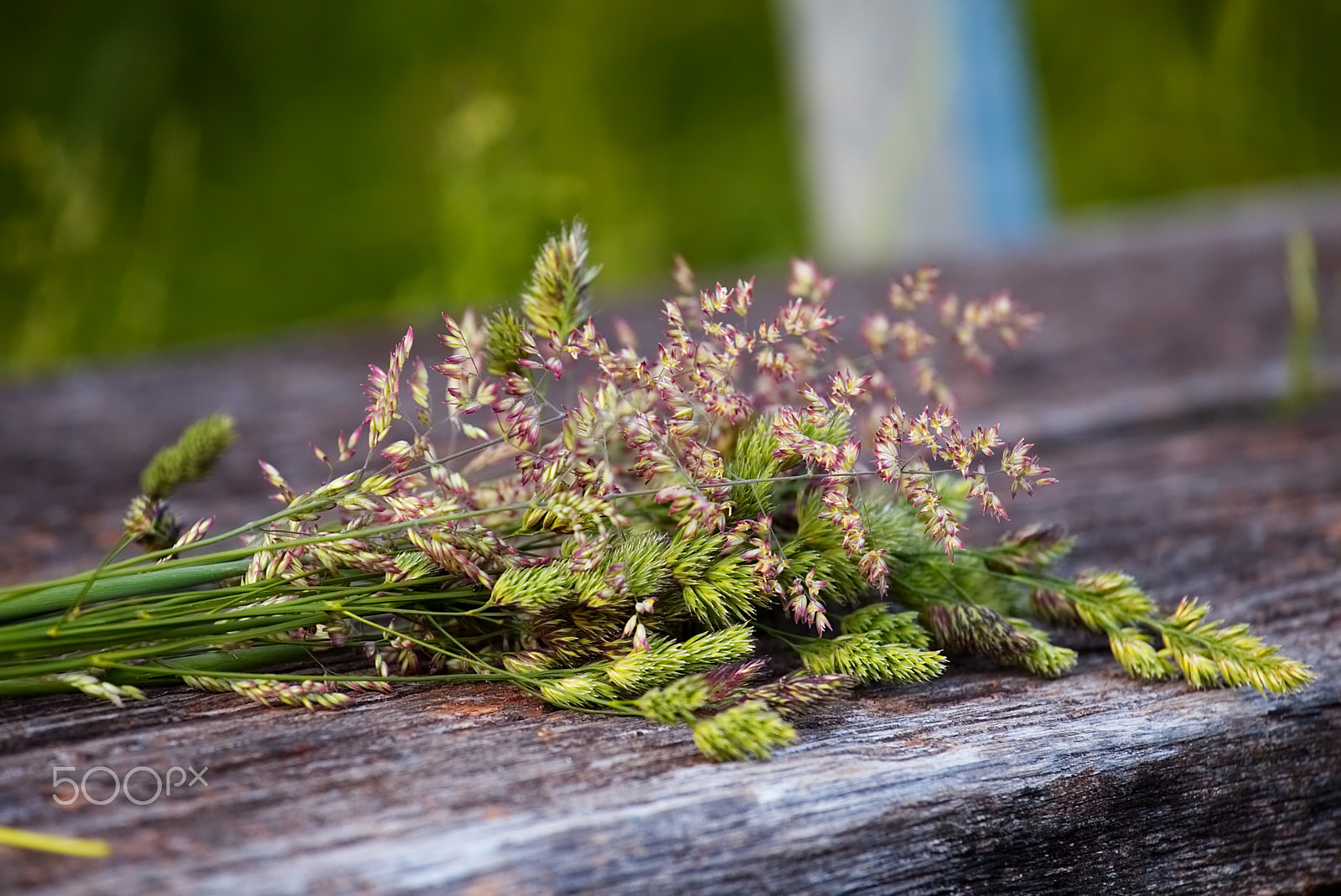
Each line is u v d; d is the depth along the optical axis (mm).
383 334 1226
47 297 1673
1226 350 1137
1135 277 1393
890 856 716
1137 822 740
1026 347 1171
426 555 746
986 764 728
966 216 1655
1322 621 800
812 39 1699
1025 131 1711
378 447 940
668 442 749
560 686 737
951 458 740
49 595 742
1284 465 927
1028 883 729
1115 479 919
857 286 1350
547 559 748
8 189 1693
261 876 686
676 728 733
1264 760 751
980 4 1639
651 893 700
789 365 762
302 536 750
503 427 744
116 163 1898
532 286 752
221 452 762
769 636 787
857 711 750
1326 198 1846
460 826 699
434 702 745
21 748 720
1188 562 843
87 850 688
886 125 1662
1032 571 779
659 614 755
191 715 735
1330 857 759
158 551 763
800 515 765
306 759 718
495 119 1587
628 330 769
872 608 761
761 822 708
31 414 967
